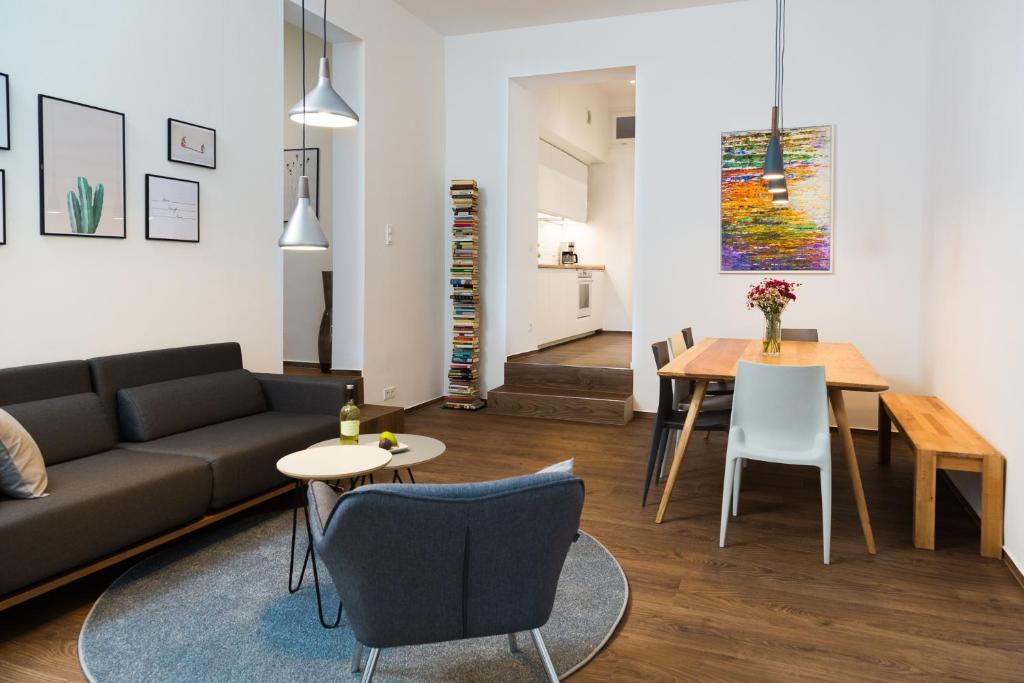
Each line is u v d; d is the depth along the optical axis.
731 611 2.49
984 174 3.32
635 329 5.80
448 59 6.29
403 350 5.80
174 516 2.73
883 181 5.09
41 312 3.04
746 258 5.46
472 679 2.04
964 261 3.70
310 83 6.55
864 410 5.29
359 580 1.64
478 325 6.27
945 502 3.72
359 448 2.79
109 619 2.38
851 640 2.29
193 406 3.45
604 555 2.97
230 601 2.53
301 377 4.01
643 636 2.31
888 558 2.97
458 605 1.70
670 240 5.66
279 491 3.39
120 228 3.38
